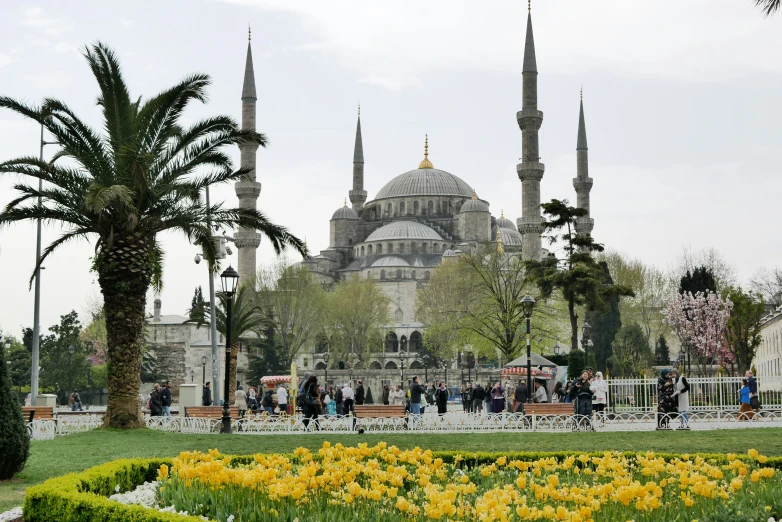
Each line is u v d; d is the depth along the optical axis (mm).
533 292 87250
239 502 13023
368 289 153750
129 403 34094
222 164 35969
